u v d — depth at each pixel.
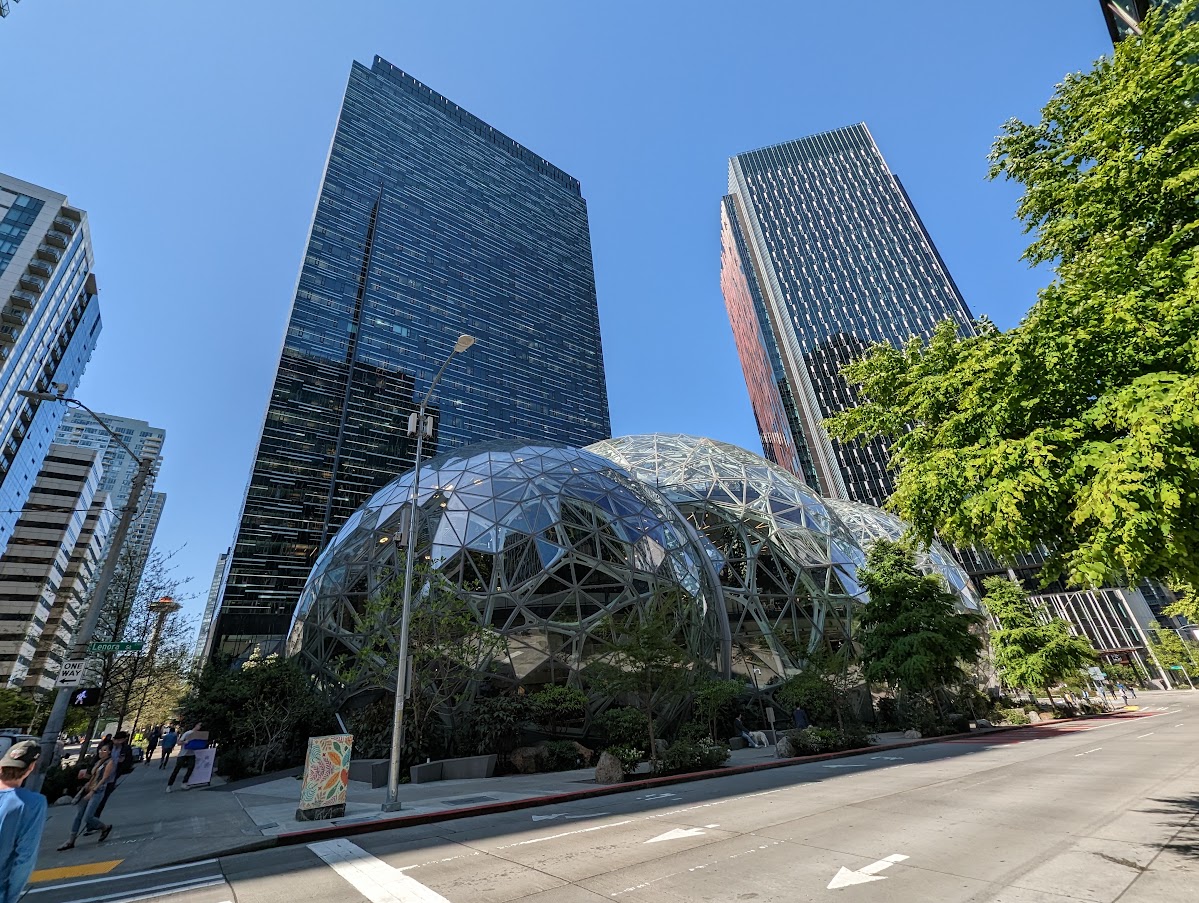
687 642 26.81
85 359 120.94
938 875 6.62
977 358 8.38
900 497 9.09
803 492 46.44
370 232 141.50
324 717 24.17
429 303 144.50
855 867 7.06
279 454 105.50
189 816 12.95
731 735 28.56
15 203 94.56
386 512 29.11
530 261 182.88
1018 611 41.62
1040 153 10.83
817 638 33.69
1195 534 5.83
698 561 32.44
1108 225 9.18
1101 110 9.21
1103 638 79.62
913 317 131.25
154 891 7.24
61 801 16.42
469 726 20.61
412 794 15.02
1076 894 5.77
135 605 28.41
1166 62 8.38
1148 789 11.55
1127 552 5.93
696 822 10.25
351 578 26.59
